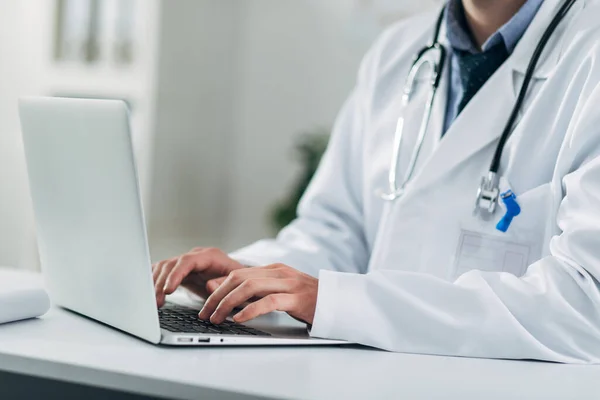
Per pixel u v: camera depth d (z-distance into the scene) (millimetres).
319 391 660
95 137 800
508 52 1255
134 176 769
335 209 1419
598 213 940
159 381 675
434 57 1362
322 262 1311
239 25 4301
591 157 1048
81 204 867
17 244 3803
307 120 4188
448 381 744
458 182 1189
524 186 1147
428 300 906
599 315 899
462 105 1272
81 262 905
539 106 1156
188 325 872
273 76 4254
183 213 4094
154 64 3627
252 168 4324
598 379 805
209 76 4133
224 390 651
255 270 937
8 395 779
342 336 882
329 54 4113
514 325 883
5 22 3689
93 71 3674
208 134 4195
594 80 1087
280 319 1044
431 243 1177
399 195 1268
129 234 796
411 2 3826
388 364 808
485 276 944
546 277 933
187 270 1070
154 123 3684
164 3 3688
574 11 1193
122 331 884
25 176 3758
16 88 3717
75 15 3656
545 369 843
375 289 908
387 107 1401
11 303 897
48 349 768
